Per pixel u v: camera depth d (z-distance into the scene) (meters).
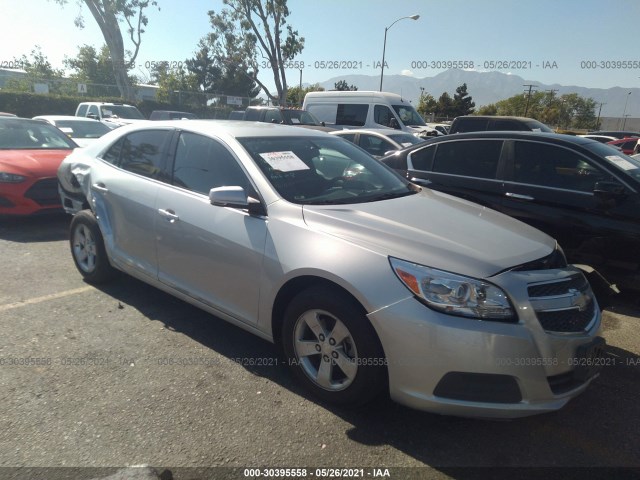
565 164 4.85
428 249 2.65
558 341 2.49
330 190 3.46
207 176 3.58
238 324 3.31
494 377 2.40
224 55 34.38
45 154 7.21
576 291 2.71
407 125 15.25
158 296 4.47
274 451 2.51
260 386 3.08
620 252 4.41
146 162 4.07
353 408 2.81
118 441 2.53
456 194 5.43
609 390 3.24
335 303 2.69
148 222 3.81
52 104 25.39
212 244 3.33
